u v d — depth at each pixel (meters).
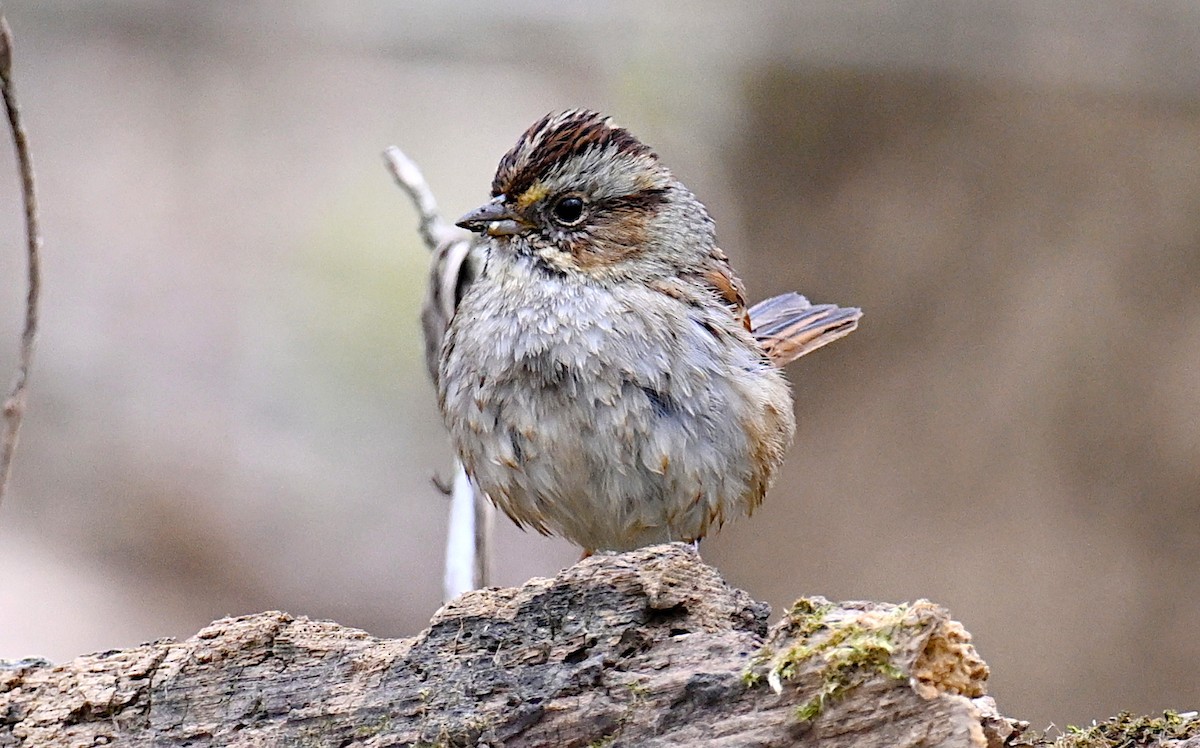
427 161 18.89
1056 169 11.73
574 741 5.07
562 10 15.16
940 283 11.96
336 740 5.29
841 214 12.19
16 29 17.92
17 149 6.70
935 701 4.63
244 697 5.40
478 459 7.57
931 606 4.74
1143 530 11.58
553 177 7.55
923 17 11.96
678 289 7.56
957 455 11.92
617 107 15.30
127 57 18.55
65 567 14.98
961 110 11.88
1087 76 11.71
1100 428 11.64
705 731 4.92
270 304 18.02
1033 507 11.75
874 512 12.09
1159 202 11.56
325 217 18.70
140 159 18.59
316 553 15.97
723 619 5.22
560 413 7.28
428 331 8.51
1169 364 11.52
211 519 16.02
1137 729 5.54
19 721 5.38
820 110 12.18
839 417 12.18
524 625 5.28
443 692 5.25
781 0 12.27
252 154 18.80
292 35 16.59
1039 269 11.76
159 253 18.14
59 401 16.78
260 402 17.30
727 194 13.20
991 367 11.85
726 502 7.48
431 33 15.78
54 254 17.89
